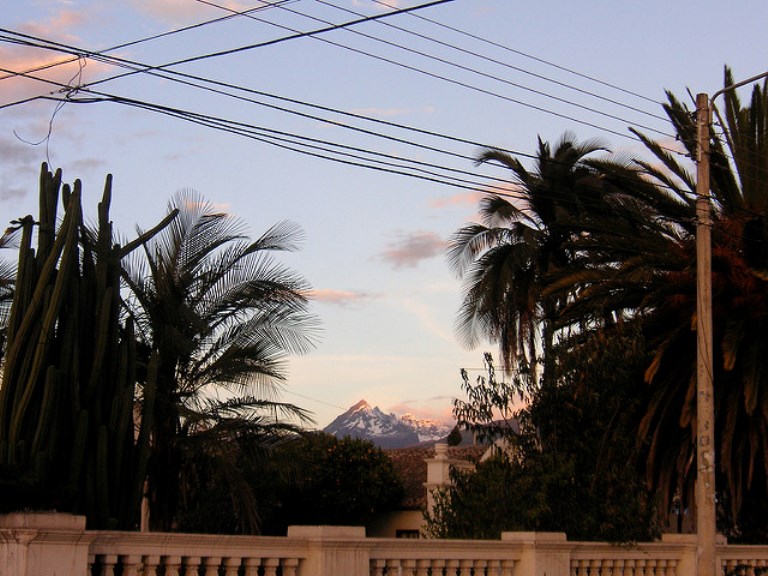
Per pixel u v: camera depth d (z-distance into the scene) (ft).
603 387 68.13
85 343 48.91
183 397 80.53
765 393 72.79
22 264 46.55
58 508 44.27
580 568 57.00
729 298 76.64
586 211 97.45
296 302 83.76
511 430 68.03
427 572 50.06
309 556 46.03
